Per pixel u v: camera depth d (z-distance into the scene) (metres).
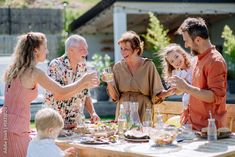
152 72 4.43
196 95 3.44
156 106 4.82
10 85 3.72
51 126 3.27
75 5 26.22
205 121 3.66
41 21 17.20
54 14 17.36
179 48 4.45
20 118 3.68
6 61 8.84
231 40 13.12
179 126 3.91
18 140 3.66
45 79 3.65
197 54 3.65
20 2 22.06
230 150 3.06
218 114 3.60
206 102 3.62
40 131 3.29
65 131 3.85
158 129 3.31
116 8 12.53
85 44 4.14
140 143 3.40
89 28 17.41
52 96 4.08
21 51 3.68
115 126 3.94
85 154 3.48
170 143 3.25
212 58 3.53
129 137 3.48
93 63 11.05
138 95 4.45
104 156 3.36
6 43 16.75
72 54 4.10
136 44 4.37
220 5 13.42
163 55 4.51
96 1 27.23
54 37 17.25
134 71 4.47
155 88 4.41
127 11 12.61
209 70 3.52
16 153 3.67
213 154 2.95
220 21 17.22
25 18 17.05
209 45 3.61
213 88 3.49
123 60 4.54
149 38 12.62
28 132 3.74
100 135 3.68
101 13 14.14
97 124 4.07
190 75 4.39
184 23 3.66
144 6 12.73
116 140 3.54
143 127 3.66
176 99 10.87
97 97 11.89
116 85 4.52
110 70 3.99
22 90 3.67
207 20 17.08
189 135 3.51
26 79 3.66
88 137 3.66
